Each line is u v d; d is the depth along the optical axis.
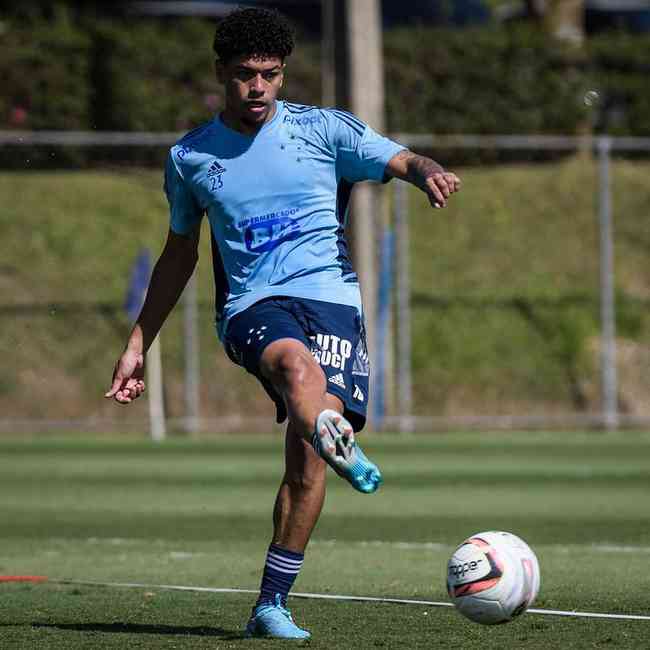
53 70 82.38
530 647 17.69
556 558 28.56
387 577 25.81
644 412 75.00
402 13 118.88
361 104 66.44
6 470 52.66
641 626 19.42
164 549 31.00
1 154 82.62
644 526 35.16
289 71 86.56
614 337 77.88
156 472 51.59
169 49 83.06
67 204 81.94
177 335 75.50
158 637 18.59
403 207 69.38
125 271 78.88
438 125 85.50
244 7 19.39
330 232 19.44
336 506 40.31
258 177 19.30
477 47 86.19
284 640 18.19
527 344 77.00
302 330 18.75
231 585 24.78
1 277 77.44
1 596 23.20
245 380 74.75
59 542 32.53
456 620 20.12
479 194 84.75
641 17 124.50
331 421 16.12
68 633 19.03
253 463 55.06
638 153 89.06
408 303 78.00
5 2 85.19
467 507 39.91
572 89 87.50
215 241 19.75
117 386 20.14
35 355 74.62
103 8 98.44
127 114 82.44
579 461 54.69
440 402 74.38
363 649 17.52
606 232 69.31
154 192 83.62
